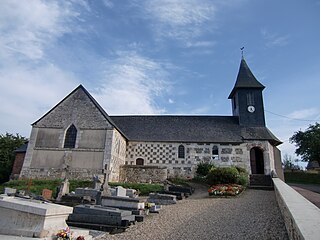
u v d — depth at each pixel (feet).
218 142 71.31
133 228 23.52
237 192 43.98
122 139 70.03
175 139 72.79
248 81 82.74
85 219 24.26
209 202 37.35
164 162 70.95
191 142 71.92
